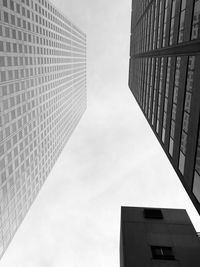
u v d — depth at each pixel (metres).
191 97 24.25
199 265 30.69
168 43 33.69
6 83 54.44
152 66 46.47
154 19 45.12
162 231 34.72
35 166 78.88
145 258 31.47
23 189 68.75
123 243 33.19
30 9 68.69
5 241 57.91
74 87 151.88
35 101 75.69
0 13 50.00
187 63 25.44
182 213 37.94
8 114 56.28
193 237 34.06
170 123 31.89
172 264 30.70
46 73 87.31
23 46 63.72
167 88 33.84
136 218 37.12
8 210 58.72
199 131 22.61
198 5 22.98
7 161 56.94
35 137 77.50
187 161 25.41
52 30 95.31
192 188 24.39
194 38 23.92
